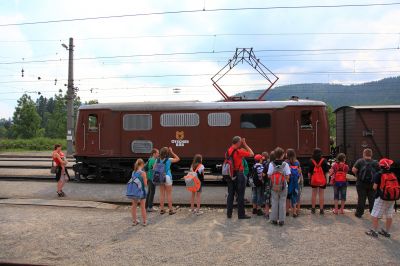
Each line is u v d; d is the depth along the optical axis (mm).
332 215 11203
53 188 16438
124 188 16641
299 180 11086
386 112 17297
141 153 18625
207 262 7172
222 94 19453
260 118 17859
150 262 7207
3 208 12195
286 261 7188
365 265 6965
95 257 7504
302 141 17594
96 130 19047
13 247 8141
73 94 35500
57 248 8070
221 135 18078
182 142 18312
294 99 18516
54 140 58969
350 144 18234
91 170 19297
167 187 11453
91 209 12148
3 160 31516
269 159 11141
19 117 71375
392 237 8789
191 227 9812
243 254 7602
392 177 8703
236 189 10836
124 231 9430
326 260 7230
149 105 18656
